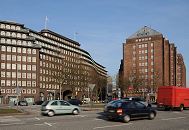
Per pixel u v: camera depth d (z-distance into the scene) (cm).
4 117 2705
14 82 10862
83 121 2198
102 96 12194
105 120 2289
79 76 10300
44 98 11744
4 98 10575
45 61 11994
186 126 1905
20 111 3447
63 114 2942
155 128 1784
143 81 10462
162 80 12431
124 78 10188
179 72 16500
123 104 2191
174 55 14850
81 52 15000
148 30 13262
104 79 11431
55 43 13025
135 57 13238
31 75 11238
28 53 11231
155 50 12788
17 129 1694
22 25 11181
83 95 10650
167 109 3869
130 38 13475
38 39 11869
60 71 10319
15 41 11012
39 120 2309
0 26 10781
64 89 12206
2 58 10706
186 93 3816
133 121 2220
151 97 10425
